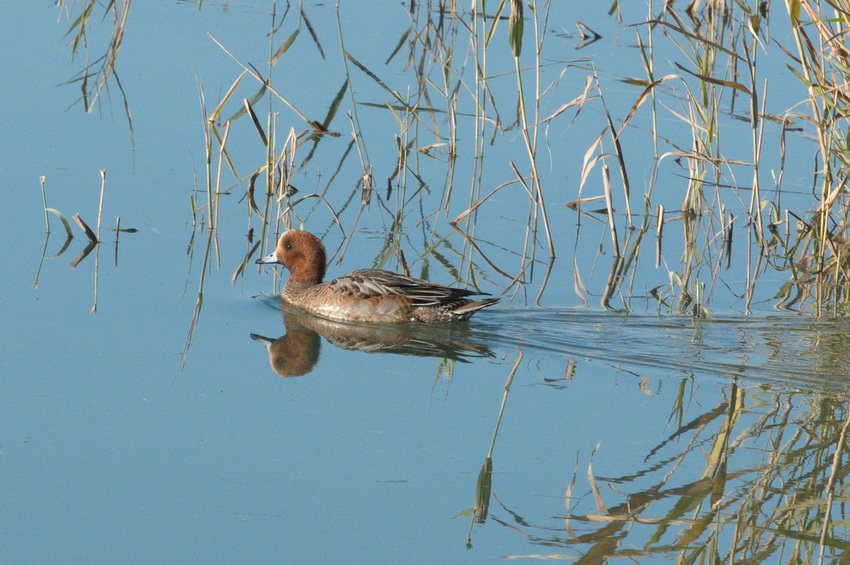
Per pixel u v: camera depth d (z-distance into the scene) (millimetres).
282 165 17578
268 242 15938
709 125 15773
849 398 11320
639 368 12117
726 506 9125
